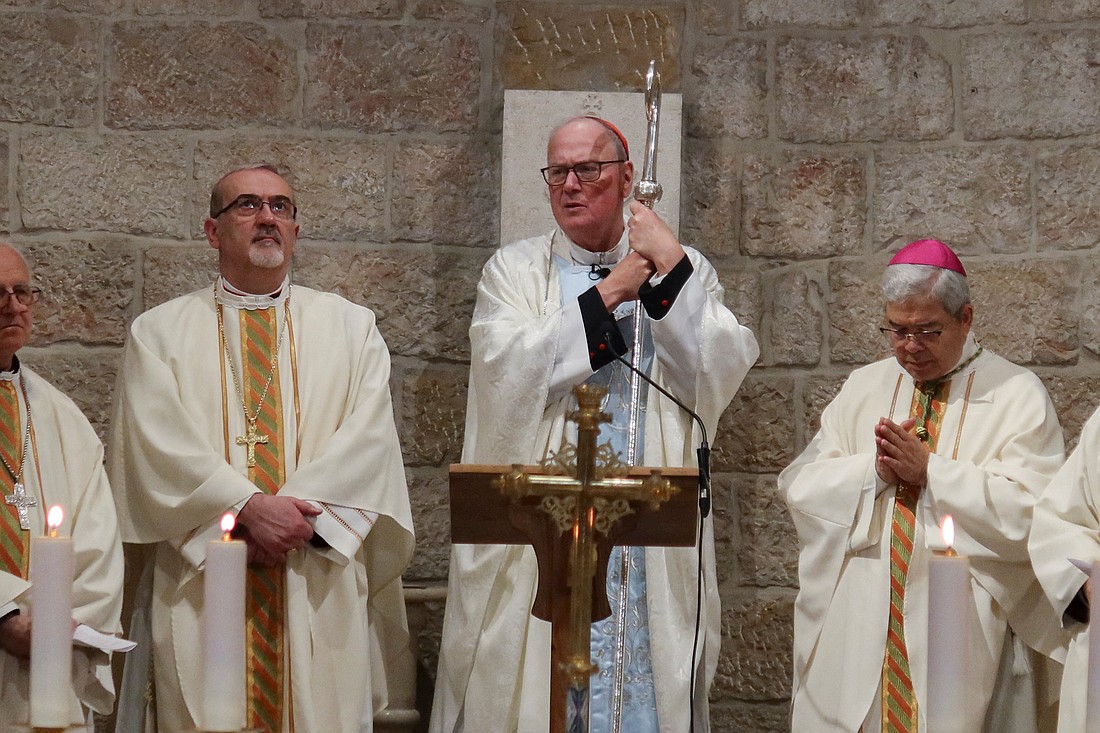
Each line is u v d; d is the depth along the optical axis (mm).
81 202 11609
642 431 9664
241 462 9586
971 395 9805
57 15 11719
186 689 9219
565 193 10070
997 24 11859
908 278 9625
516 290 10094
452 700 9570
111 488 9664
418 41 11961
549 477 6398
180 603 9336
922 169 11805
